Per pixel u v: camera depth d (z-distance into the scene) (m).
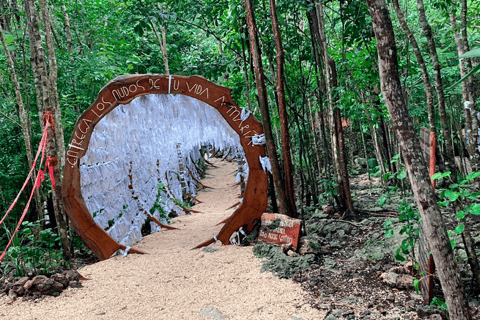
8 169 6.50
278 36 4.59
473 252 2.75
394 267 3.46
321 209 5.78
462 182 2.40
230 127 5.11
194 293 3.58
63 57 7.37
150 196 6.87
